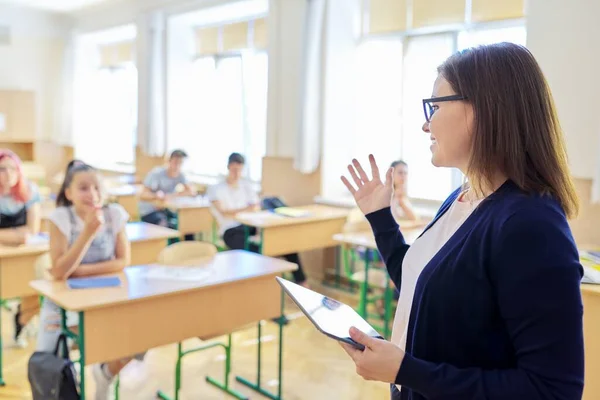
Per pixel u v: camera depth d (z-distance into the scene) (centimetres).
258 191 584
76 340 219
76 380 228
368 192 131
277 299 277
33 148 837
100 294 224
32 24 837
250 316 266
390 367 89
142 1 718
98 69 882
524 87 90
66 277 245
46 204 446
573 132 345
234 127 655
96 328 215
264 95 615
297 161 509
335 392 303
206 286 243
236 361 341
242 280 257
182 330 241
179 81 697
